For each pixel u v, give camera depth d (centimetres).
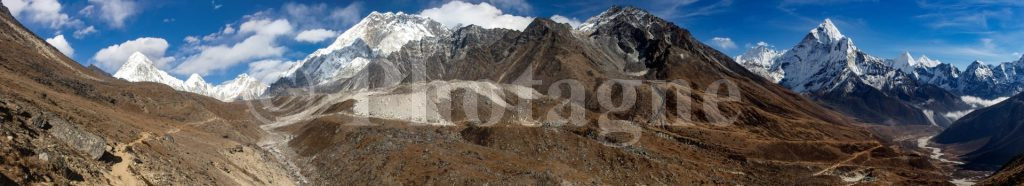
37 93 12825
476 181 12144
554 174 13188
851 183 19962
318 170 14962
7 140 6506
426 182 12112
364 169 13512
